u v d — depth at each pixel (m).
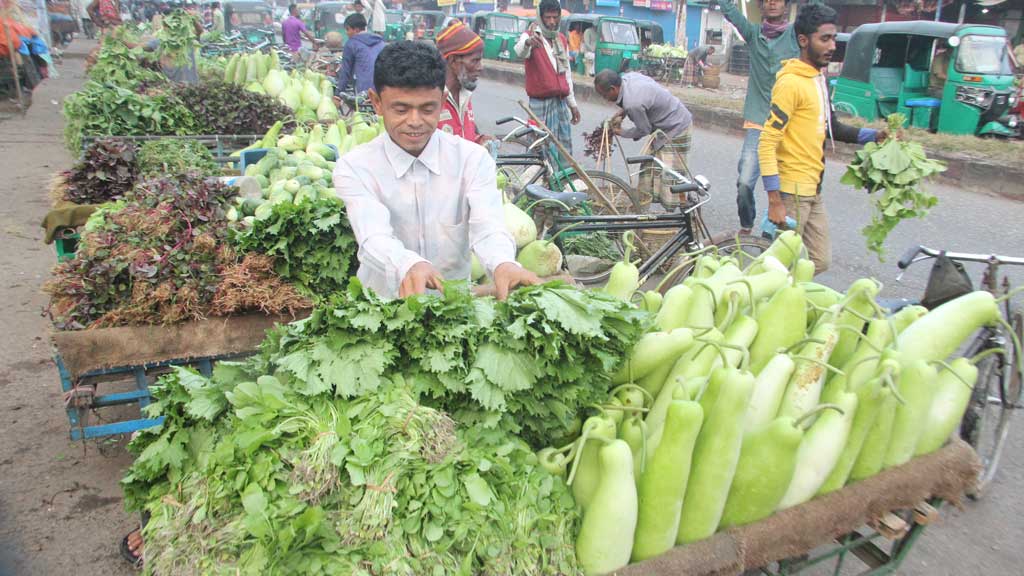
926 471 2.17
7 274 6.14
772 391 2.05
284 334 1.98
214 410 1.84
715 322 2.40
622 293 2.60
